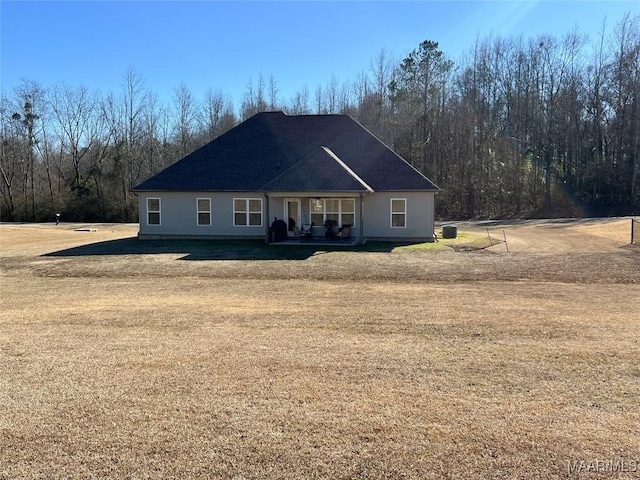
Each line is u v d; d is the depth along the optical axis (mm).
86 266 15422
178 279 12938
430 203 22750
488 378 5230
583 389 4906
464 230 31688
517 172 50531
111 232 32156
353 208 23250
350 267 14641
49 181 55250
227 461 3627
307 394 4848
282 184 21266
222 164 25312
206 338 6926
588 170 48688
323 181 21203
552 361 5762
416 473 3436
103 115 54906
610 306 8969
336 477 3400
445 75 52969
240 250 19484
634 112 47250
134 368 5664
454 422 4207
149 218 24891
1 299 10281
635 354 6000
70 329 7543
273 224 22500
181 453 3746
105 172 53781
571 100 50625
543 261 15227
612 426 4109
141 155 55469
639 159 47094
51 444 3910
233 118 58156
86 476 3449
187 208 24531
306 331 7270
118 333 7262
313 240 22578
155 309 9016
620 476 3385
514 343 6520
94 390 5004
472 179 51031
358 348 6355
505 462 3568
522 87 53438
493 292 10570
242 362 5840
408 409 4477
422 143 52406
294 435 4008
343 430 4082
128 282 12523
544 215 47719
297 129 26531
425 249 19672
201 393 4898
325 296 10242
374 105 54938
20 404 4676
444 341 6656
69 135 54688
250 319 8102
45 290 11414
